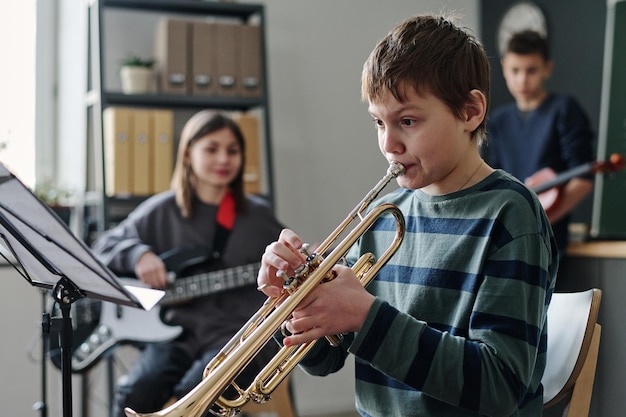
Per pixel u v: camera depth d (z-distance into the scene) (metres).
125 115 3.53
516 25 4.00
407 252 1.50
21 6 4.02
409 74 1.33
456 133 1.38
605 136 3.70
